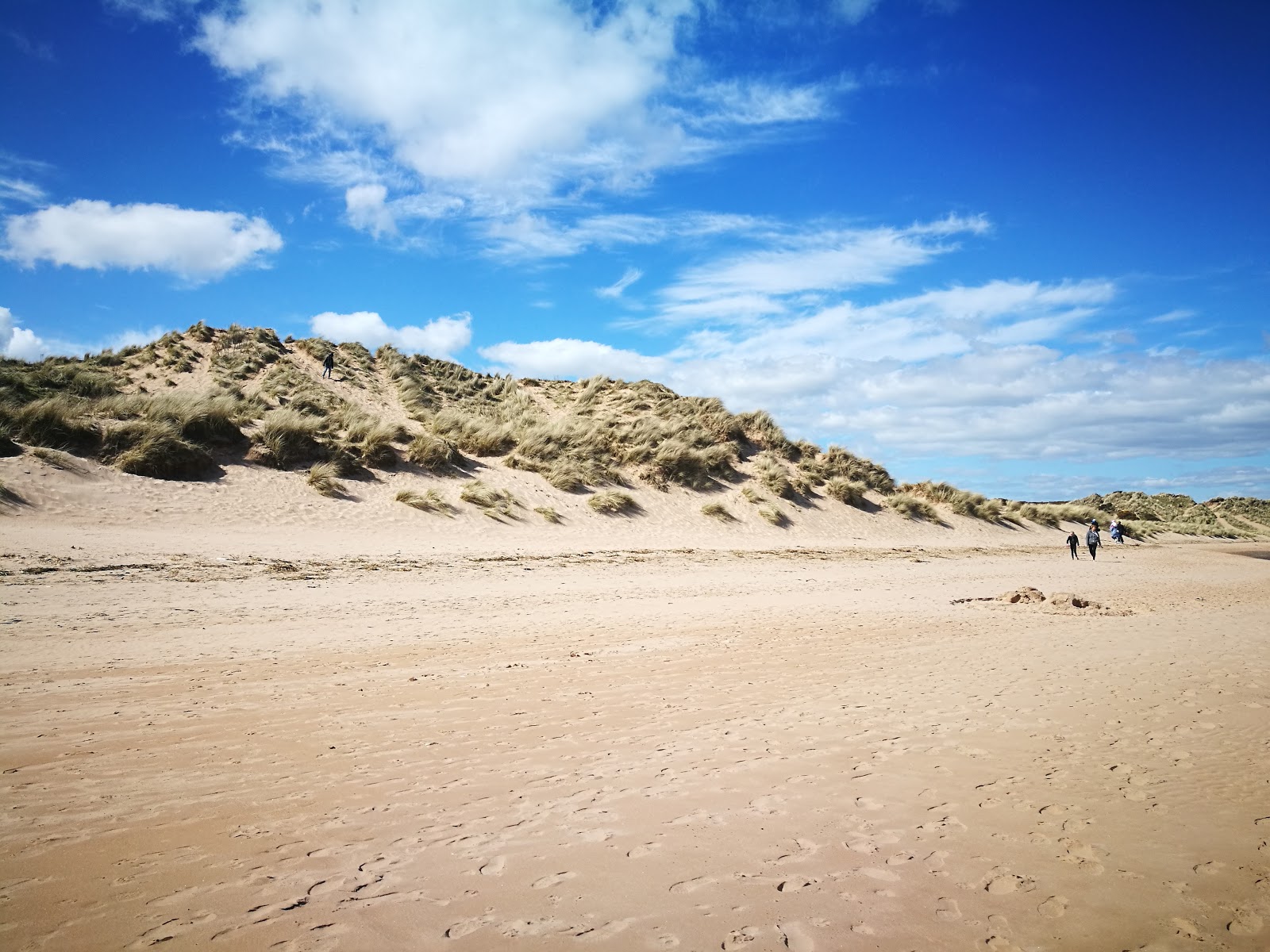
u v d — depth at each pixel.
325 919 3.05
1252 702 6.97
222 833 3.89
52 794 4.34
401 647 9.39
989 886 3.45
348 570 15.77
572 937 2.95
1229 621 12.79
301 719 6.11
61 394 22.70
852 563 23.66
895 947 2.92
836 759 5.27
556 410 40.00
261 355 34.75
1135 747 5.60
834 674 8.22
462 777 4.86
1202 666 8.66
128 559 14.16
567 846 3.82
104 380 26.55
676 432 34.34
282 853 3.68
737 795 4.58
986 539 35.41
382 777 4.80
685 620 12.27
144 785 4.55
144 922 2.98
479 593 14.40
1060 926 3.10
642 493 29.47
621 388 41.94
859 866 3.63
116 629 9.53
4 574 12.08
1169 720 6.35
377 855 3.68
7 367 26.30
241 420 24.94
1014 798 4.56
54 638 8.83
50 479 18.20
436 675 7.90
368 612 11.92
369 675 7.80
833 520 31.91
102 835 3.81
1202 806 4.45
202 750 5.25
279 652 8.79
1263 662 8.91
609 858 3.68
